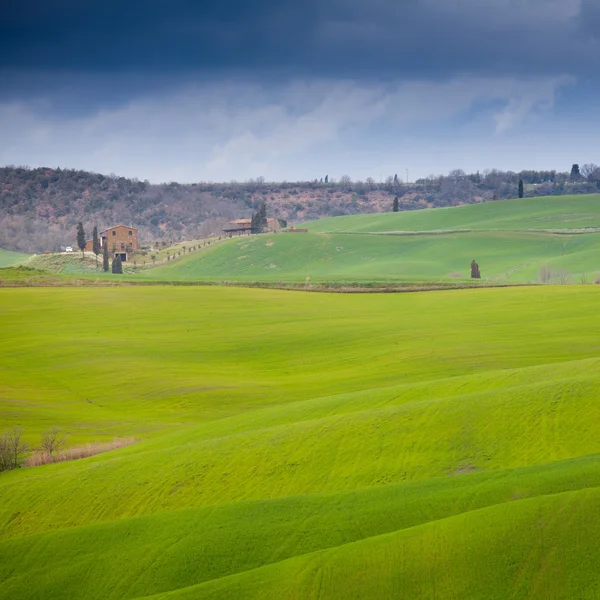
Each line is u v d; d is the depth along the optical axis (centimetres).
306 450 11012
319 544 7944
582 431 10044
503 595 6481
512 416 10719
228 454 11350
